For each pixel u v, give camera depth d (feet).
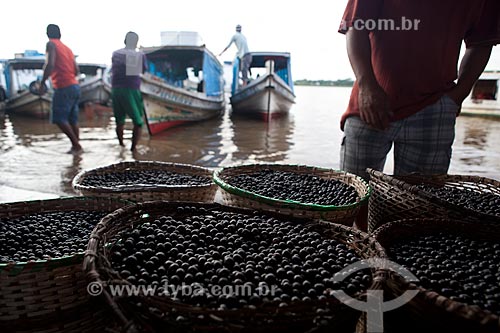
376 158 9.91
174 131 39.70
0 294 5.13
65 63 25.49
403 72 9.16
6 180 19.76
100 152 27.63
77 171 21.95
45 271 5.18
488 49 9.51
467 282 5.54
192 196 9.43
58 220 7.50
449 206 7.13
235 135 38.45
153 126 35.68
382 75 9.48
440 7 8.57
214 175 9.51
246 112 53.52
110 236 5.79
